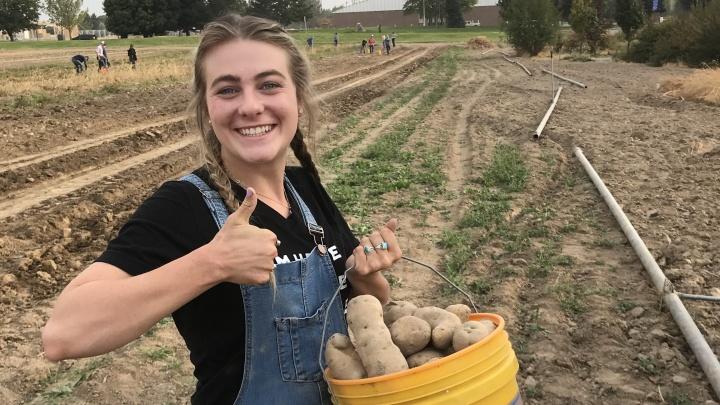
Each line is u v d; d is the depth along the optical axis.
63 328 1.85
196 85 2.43
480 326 2.20
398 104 23.06
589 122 16.97
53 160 13.02
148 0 95.00
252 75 2.30
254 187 2.43
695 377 4.96
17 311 6.73
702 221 8.59
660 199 9.68
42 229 9.09
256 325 2.19
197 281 1.92
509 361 2.18
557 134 15.19
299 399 2.24
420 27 137.50
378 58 54.25
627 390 4.80
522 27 54.41
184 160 13.56
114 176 12.13
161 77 31.62
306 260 2.36
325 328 2.24
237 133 2.33
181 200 2.17
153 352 5.61
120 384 5.17
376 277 2.60
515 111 19.53
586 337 5.57
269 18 2.49
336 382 2.08
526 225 8.62
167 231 2.10
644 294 6.35
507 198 9.91
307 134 2.77
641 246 7.31
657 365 5.10
